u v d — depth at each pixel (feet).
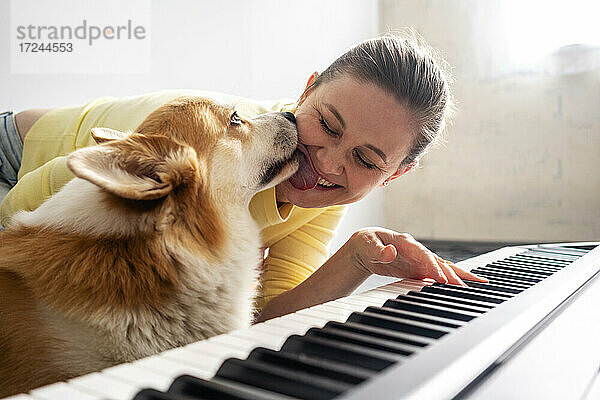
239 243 4.08
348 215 14.62
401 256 4.04
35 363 3.04
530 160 14.97
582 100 14.43
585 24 14.24
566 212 14.74
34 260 3.28
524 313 2.45
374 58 4.16
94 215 3.35
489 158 15.37
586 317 3.08
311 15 14.14
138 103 5.75
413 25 15.97
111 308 3.13
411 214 16.34
